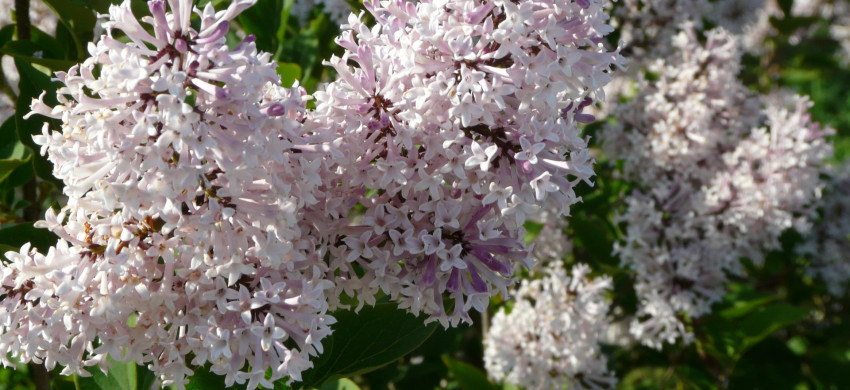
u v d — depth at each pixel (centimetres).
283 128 32
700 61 59
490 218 35
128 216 32
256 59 31
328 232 35
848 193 76
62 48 48
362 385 56
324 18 59
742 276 73
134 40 31
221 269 32
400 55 34
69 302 32
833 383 70
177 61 31
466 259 35
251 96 31
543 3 34
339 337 40
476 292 35
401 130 34
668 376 68
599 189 66
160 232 33
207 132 31
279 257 32
